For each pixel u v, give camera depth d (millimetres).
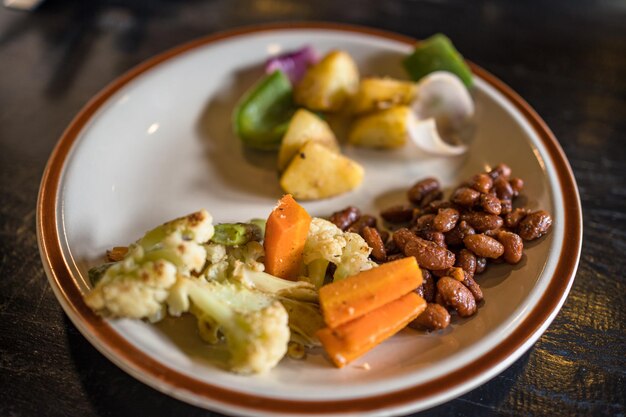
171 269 236
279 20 443
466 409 249
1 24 423
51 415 241
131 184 321
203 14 443
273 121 359
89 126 323
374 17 449
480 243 274
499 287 276
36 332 265
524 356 265
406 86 357
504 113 351
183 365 232
